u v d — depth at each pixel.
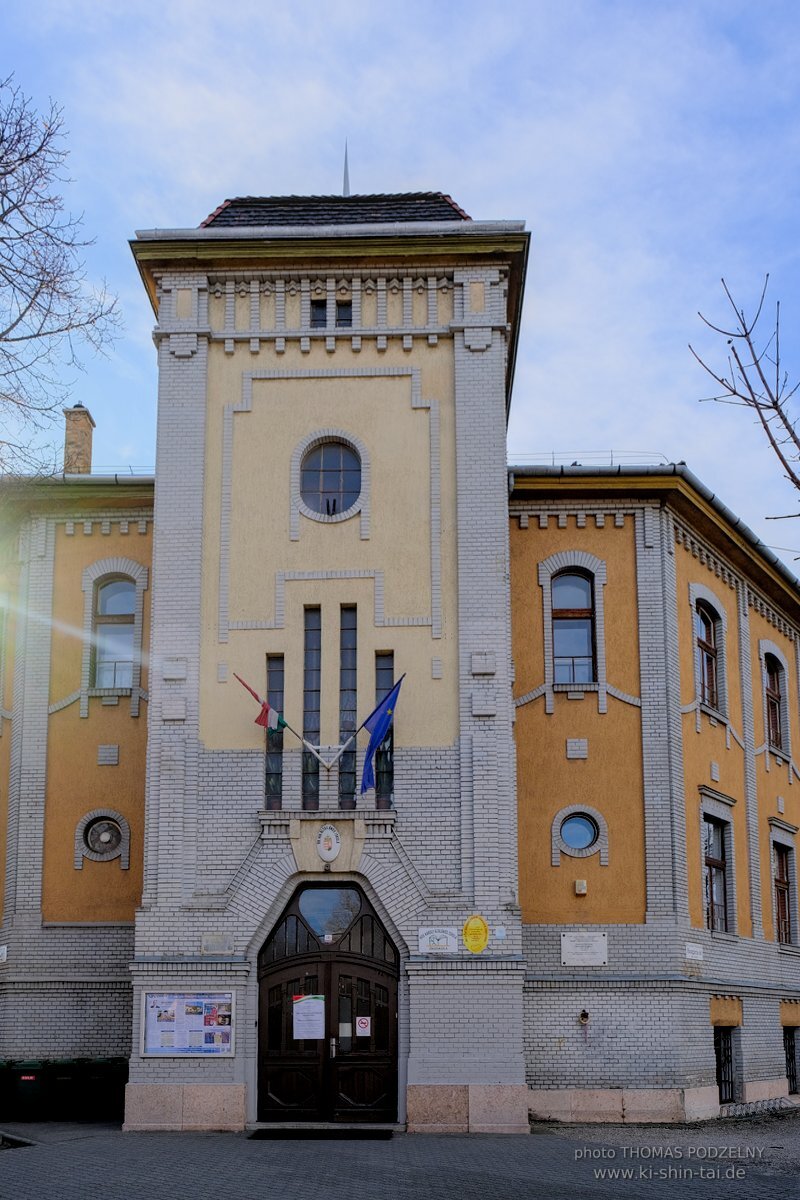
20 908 27.25
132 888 27.31
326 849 23.27
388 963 23.17
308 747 23.73
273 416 25.28
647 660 27.36
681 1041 25.39
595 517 28.02
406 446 25.06
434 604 24.34
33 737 28.11
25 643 28.62
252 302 25.73
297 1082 22.86
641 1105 24.97
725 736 30.22
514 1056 22.31
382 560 24.58
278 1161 18.31
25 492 23.89
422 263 25.67
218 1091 22.33
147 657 28.45
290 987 23.22
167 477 24.98
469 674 23.92
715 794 28.88
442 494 24.83
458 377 25.22
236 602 24.52
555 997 25.61
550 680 27.25
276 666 24.38
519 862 26.41
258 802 23.61
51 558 28.98
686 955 26.23
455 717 23.83
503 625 24.12
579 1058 25.28
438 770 23.58
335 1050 22.92
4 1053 26.53
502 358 25.33
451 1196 15.73
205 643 24.36
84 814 27.70
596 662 27.42
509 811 23.44
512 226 25.25
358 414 25.25
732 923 29.23
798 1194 16.30
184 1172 17.30
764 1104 28.22
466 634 24.08
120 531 29.09
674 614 28.00
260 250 25.56
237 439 25.22
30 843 27.55
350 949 23.30
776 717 34.72
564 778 26.80
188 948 23.00
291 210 27.38
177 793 23.64
